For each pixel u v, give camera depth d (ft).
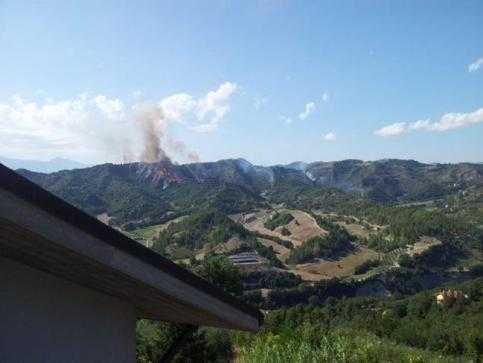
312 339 50.42
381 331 144.15
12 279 8.62
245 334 56.75
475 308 216.13
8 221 6.77
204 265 51.93
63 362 9.23
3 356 8.48
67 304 9.38
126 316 10.57
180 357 42.60
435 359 55.77
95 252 7.64
